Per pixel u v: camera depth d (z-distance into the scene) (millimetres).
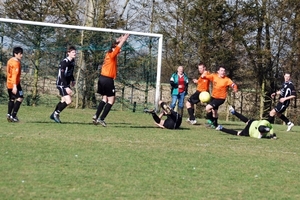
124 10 47156
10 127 21141
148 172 13766
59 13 45281
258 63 49344
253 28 48312
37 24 33469
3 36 34375
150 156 16078
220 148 18844
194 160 15883
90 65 36938
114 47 23141
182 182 12898
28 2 44531
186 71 48562
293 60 49031
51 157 14938
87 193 11359
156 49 35688
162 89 47188
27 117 26609
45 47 35531
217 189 12414
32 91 35688
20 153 15250
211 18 47500
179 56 48312
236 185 12953
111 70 23281
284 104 28438
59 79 23781
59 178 12539
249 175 14203
